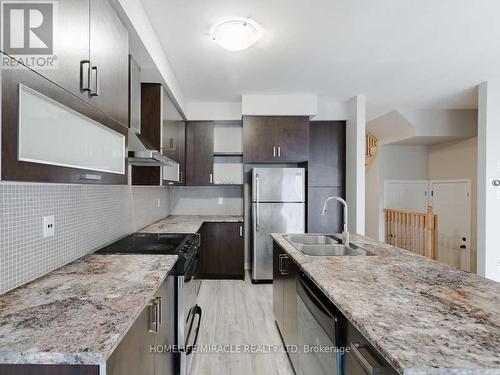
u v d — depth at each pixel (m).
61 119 1.01
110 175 1.42
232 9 1.97
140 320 1.11
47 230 1.47
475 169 4.68
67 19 1.05
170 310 1.73
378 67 3.00
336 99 4.12
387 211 5.50
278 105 3.94
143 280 1.36
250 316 2.90
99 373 0.77
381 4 1.94
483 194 3.38
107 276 1.42
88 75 1.19
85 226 1.88
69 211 1.68
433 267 1.57
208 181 4.23
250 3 1.90
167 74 2.74
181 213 4.63
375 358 0.91
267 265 3.92
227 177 4.60
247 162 4.10
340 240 2.42
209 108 4.19
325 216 4.26
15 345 0.79
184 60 2.79
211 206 4.64
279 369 2.07
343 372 1.15
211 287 3.75
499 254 3.34
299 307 1.75
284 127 3.97
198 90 3.70
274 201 3.95
